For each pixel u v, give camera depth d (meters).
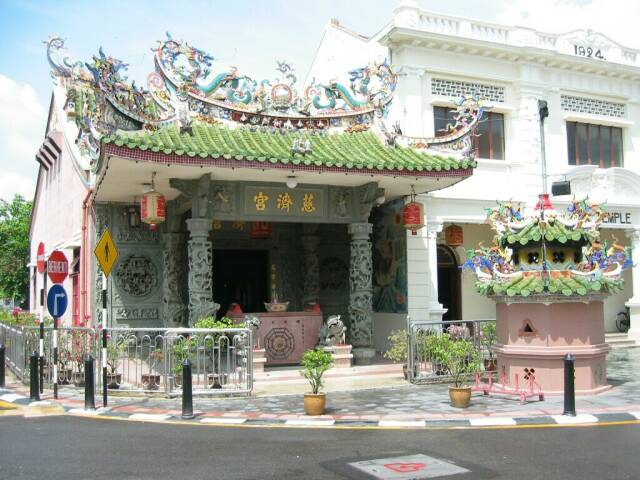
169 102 13.85
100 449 7.89
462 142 15.68
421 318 17.62
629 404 10.40
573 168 20.17
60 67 12.71
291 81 15.09
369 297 15.28
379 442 8.18
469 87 19.36
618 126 21.81
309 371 10.16
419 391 12.21
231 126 14.35
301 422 9.47
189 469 6.96
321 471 6.84
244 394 11.76
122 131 12.86
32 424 9.52
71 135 20.94
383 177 14.20
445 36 18.42
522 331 11.55
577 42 20.91
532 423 9.22
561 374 11.23
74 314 19.50
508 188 19.47
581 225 11.40
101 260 11.05
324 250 19.34
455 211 18.66
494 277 11.91
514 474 6.63
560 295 11.18
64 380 13.15
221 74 14.33
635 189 21.50
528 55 19.69
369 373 14.45
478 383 11.56
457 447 7.85
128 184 14.33
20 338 14.65
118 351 12.14
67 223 21.23
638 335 21.14
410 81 18.34
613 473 6.61
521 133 19.72
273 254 19.08
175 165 12.34
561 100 20.81
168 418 9.82
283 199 14.62
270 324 15.29
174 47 13.84
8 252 41.56
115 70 12.89
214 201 14.03
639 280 21.36
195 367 12.92
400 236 17.86
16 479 6.63
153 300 16.66
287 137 14.65
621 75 21.47
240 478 6.62
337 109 15.53
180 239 16.36
